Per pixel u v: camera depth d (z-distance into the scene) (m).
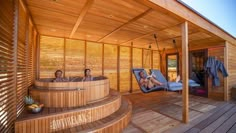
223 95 4.82
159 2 2.04
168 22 3.00
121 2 2.12
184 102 2.83
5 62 1.53
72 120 2.22
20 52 2.10
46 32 3.88
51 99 2.48
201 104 4.32
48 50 4.21
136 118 3.07
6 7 1.53
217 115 3.31
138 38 4.62
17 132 1.79
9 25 1.64
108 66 5.53
